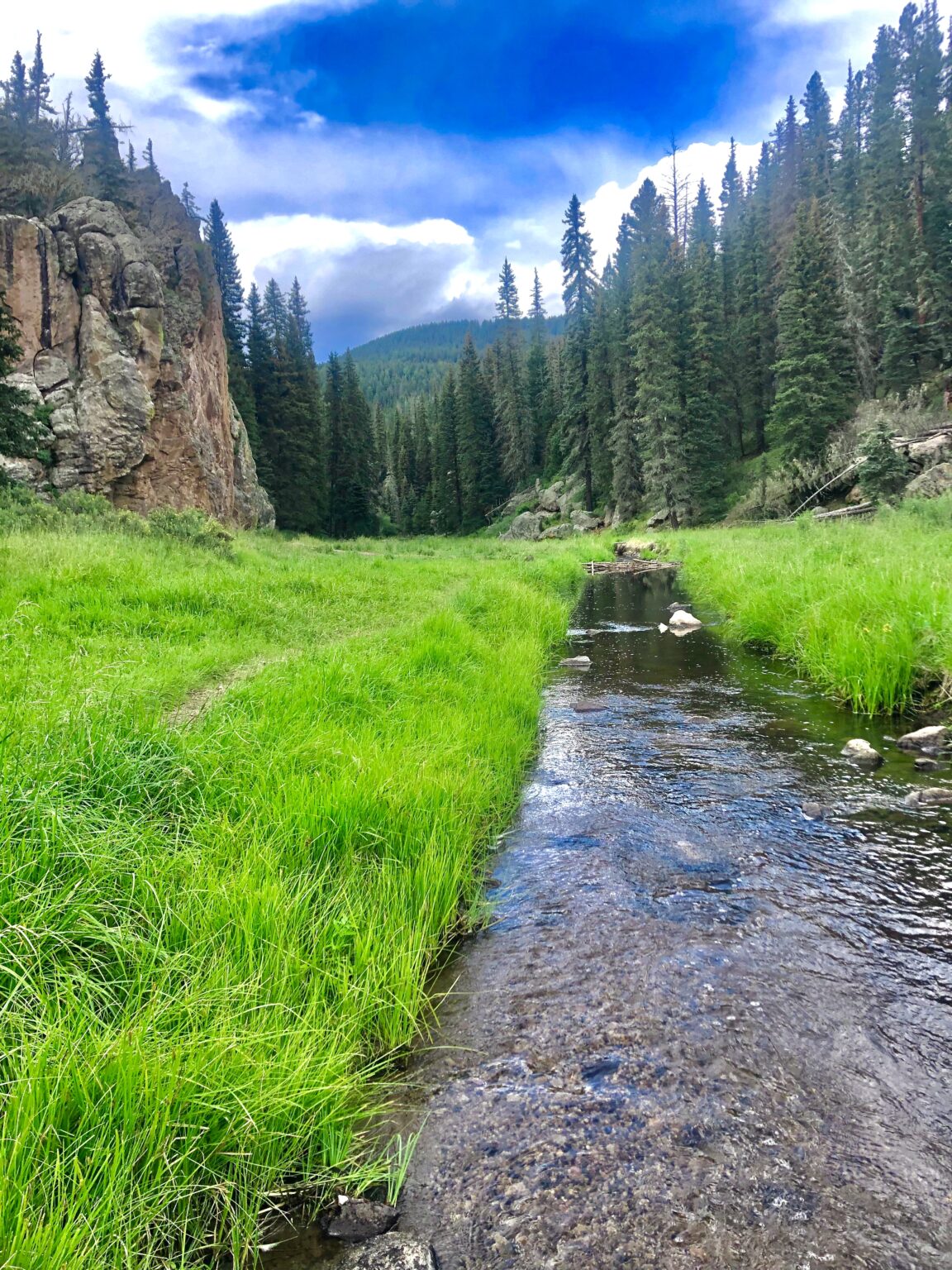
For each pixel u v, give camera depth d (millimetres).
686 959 3346
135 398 27672
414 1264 1918
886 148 47594
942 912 3674
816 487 36094
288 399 56594
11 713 4250
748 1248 1938
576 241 62500
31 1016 2344
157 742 4254
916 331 41156
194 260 37438
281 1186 2209
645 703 8344
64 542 13102
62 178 36438
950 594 7777
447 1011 3086
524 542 52875
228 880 3242
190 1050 2289
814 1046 2746
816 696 8156
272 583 13430
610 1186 2156
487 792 5199
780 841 4570
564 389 62938
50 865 2951
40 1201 1837
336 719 5789
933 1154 2242
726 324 56000
